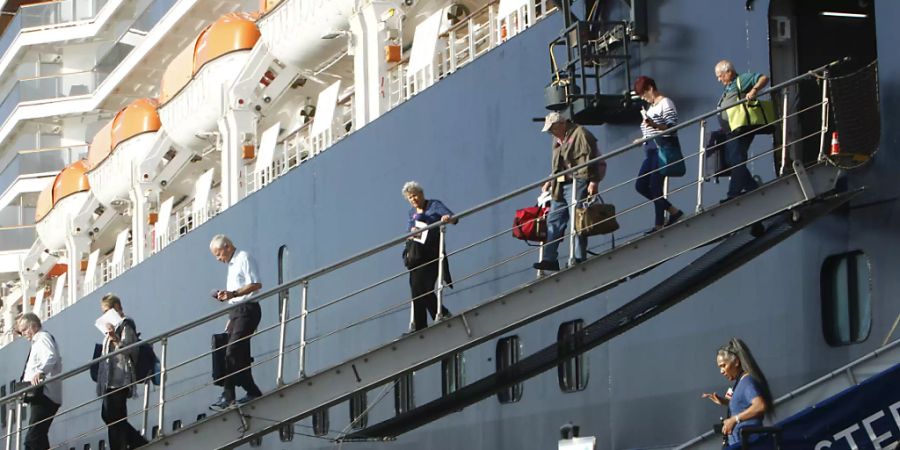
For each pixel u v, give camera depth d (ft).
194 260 124.06
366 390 57.67
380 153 90.79
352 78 114.73
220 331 119.24
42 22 193.57
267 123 127.75
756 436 45.16
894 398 45.39
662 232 53.98
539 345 73.97
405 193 63.26
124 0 179.93
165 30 156.04
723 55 61.72
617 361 67.62
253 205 110.83
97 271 167.73
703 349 62.28
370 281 92.58
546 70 73.46
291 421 58.49
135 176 143.02
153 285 135.03
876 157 53.98
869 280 54.49
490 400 77.71
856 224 54.80
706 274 57.21
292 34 108.27
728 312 60.90
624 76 67.77
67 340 161.48
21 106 194.18
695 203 62.69
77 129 199.93
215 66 120.47
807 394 47.83
